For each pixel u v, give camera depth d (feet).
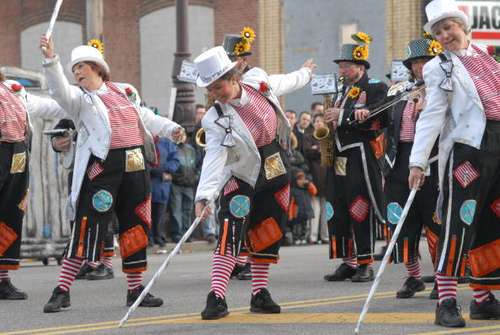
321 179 126.52
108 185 60.54
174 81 127.65
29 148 69.62
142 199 61.87
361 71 76.89
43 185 99.50
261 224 57.16
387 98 73.56
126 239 62.34
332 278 77.71
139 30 201.98
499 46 88.99
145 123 62.75
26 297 69.77
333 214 77.30
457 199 50.90
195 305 63.72
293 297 66.59
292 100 175.83
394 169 66.64
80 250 60.70
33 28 213.46
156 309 61.98
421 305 61.57
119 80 203.92
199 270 90.38
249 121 55.42
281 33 181.88
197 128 117.80
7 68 104.58
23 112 68.64
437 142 63.98
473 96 50.72
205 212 53.83
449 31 51.47
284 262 96.37
